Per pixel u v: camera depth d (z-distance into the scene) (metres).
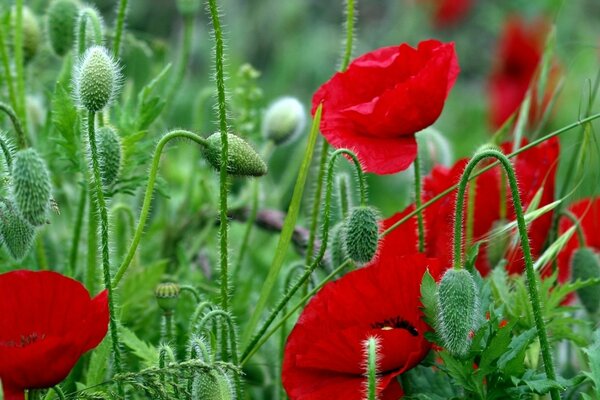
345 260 1.12
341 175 1.14
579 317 1.22
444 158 1.24
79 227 1.18
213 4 1.05
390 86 1.11
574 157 1.19
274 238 1.39
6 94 1.25
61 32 1.21
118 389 1.06
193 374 1.03
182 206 1.30
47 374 1.00
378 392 1.04
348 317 1.07
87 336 1.01
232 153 1.06
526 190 1.16
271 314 1.09
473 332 1.05
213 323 1.09
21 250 1.05
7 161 1.06
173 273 1.29
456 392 1.07
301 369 1.06
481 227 1.18
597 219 1.20
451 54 1.08
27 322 1.03
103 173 1.10
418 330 1.06
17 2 1.19
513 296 1.12
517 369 1.04
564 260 1.19
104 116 1.15
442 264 1.07
